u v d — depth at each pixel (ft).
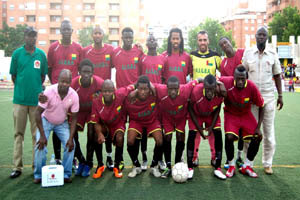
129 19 175.22
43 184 12.31
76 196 11.32
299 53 111.14
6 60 90.74
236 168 15.30
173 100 13.57
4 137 22.24
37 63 14.12
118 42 176.86
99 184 12.75
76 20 175.73
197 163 15.67
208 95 13.03
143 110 13.79
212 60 16.26
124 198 11.14
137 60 16.28
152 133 14.11
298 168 14.98
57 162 14.92
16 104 13.93
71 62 15.89
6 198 11.07
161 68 16.11
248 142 15.26
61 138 13.46
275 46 112.78
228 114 14.51
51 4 175.52
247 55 14.80
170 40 16.10
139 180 13.33
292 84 81.61
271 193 11.68
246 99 13.67
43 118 13.21
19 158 13.76
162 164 15.16
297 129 26.16
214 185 12.64
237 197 11.27
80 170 14.15
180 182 12.91
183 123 14.32
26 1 173.68
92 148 13.96
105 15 174.60
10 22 177.47
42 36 175.01
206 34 16.17
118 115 13.88
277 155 17.46
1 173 14.10
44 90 13.94
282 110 40.27
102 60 16.47
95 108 13.82
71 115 13.84
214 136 14.76
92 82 14.24
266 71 14.42
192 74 16.81
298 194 11.56
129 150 13.89
